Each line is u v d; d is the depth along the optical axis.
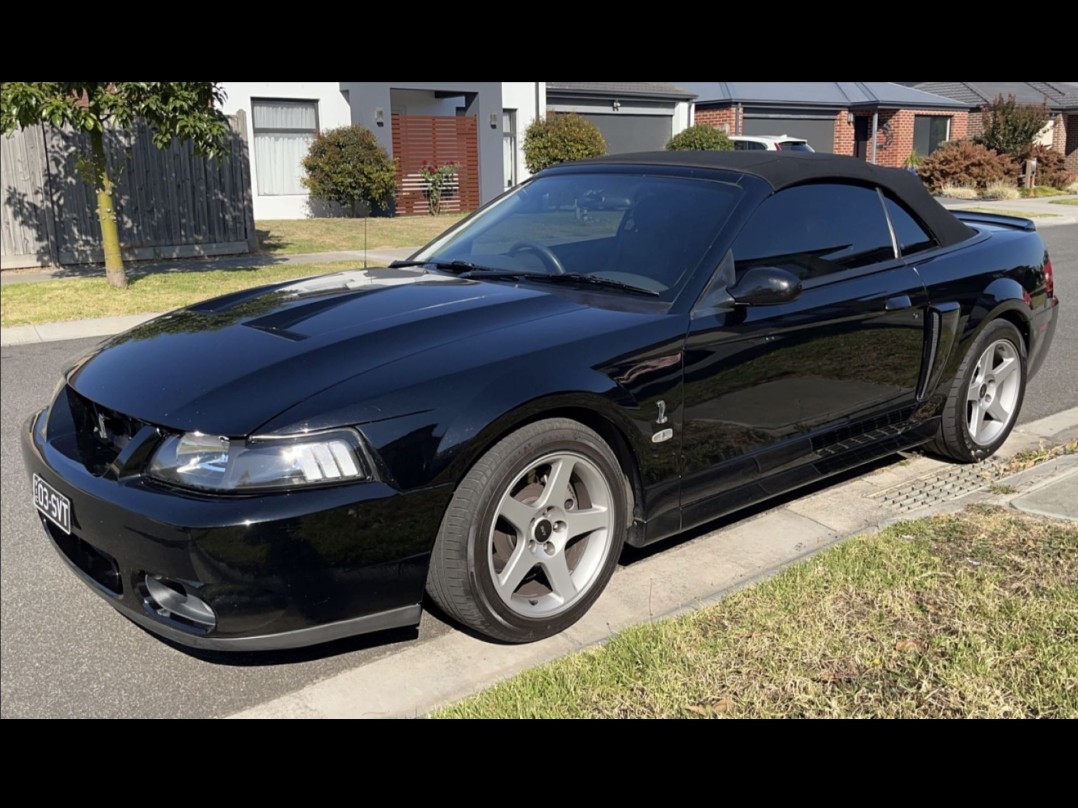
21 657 3.35
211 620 2.84
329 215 22.03
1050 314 5.31
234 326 3.49
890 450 4.47
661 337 3.46
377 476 2.87
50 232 13.36
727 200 3.93
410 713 2.92
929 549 3.79
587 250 4.04
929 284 4.48
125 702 3.06
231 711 3.00
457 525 3.02
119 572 2.99
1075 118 33.44
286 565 2.76
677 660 3.02
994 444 5.02
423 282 3.95
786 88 30.42
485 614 3.12
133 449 2.94
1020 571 3.57
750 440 3.81
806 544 4.01
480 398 3.02
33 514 4.73
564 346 3.27
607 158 4.67
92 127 10.71
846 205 4.30
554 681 2.94
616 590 3.65
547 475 3.25
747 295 3.56
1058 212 21.58
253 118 20.52
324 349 3.16
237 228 14.83
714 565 3.84
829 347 4.03
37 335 9.23
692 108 28.70
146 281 12.05
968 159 27.11
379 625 2.99
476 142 23.77
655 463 3.49
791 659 3.00
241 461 2.78
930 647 3.05
